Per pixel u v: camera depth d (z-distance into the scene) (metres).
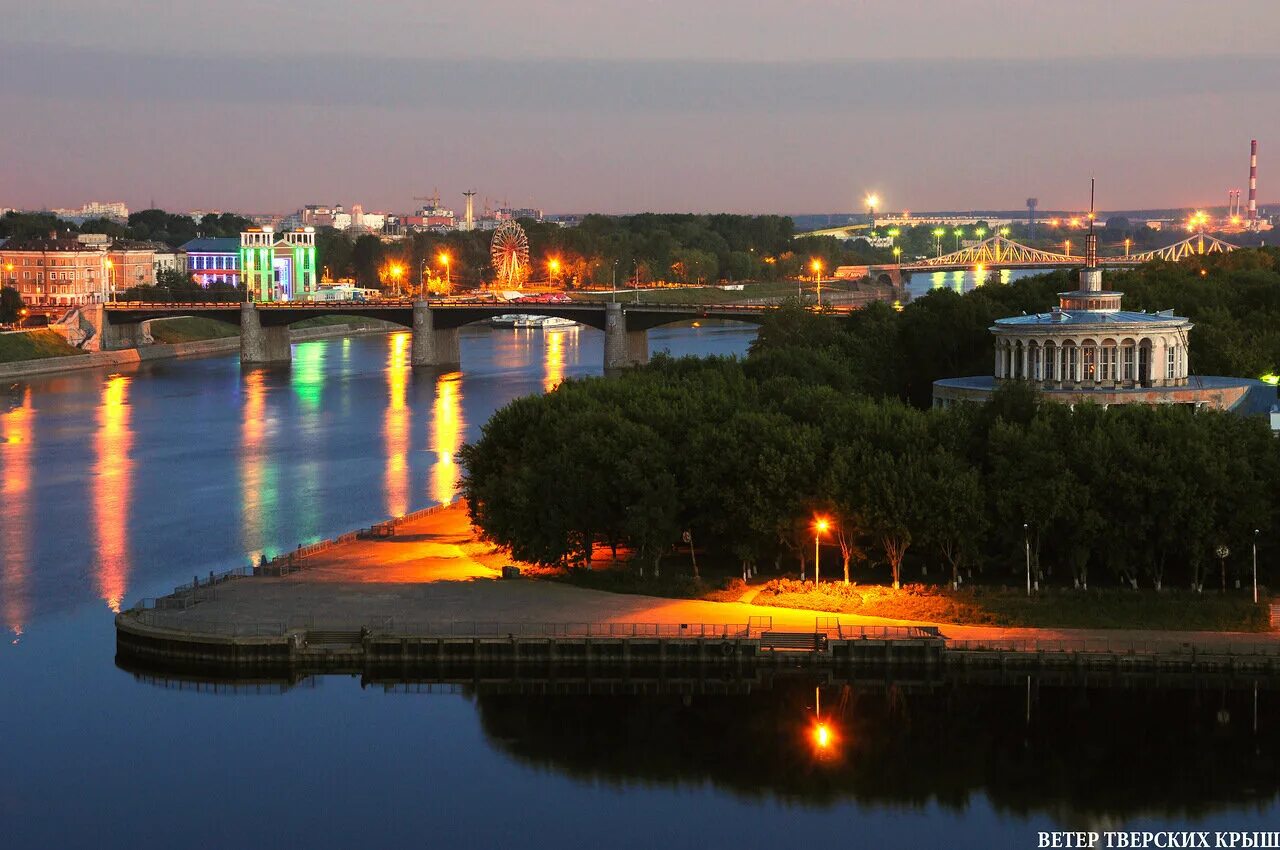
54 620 196.62
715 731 165.12
